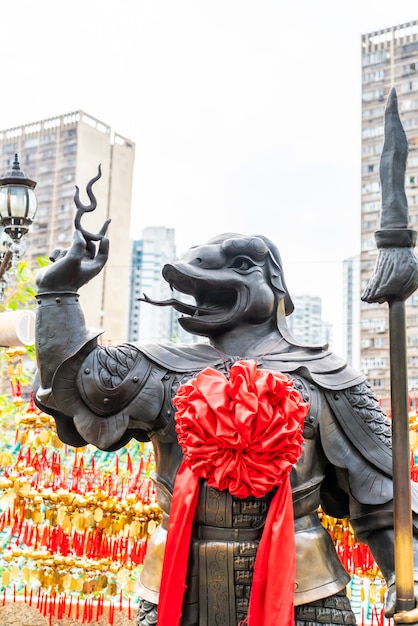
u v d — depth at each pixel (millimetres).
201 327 2795
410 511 2322
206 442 2432
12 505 3676
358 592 4246
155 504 3535
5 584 3951
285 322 2908
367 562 3363
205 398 2445
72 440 2814
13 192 4609
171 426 2658
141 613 2668
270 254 2844
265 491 2410
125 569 3736
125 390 2637
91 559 3721
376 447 2652
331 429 2666
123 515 3613
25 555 3764
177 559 2441
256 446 2398
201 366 2719
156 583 2611
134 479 3791
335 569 2613
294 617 2473
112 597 4156
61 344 2600
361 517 2660
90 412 2660
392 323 2361
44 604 4004
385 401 3627
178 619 2428
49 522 3764
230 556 2467
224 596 2477
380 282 2340
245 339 2799
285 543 2385
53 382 2605
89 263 2684
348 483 2688
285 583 2344
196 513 2527
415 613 2248
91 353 2664
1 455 3904
